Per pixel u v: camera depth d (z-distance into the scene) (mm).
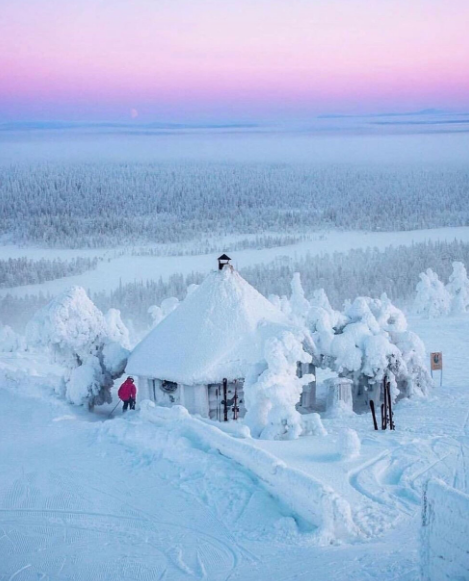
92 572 12766
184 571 12602
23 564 13188
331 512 13570
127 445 19906
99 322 26312
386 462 17125
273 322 24797
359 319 27281
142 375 24938
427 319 53438
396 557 12102
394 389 25703
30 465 18656
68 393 25406
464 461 17219
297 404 25594
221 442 18109
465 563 8977
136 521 14977
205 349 23969
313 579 11508
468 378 32000
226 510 15156
